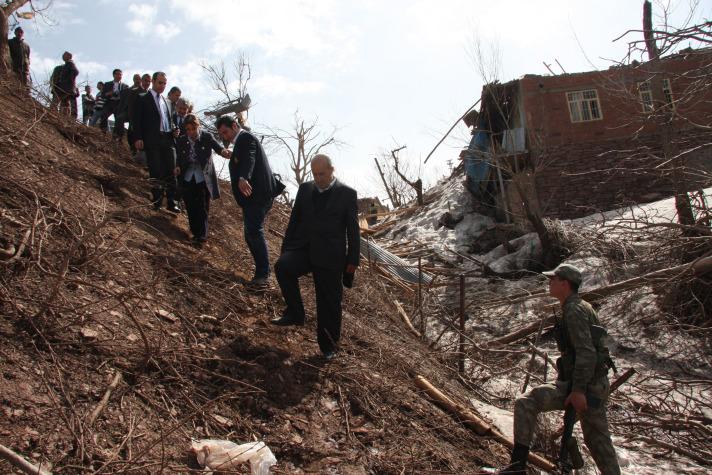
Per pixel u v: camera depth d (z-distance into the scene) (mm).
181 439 3086
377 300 8094
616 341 8766
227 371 3865
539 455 4551
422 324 7840
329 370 4434
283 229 9922
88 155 6883
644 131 18219
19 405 2717
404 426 4227
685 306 8703
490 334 9836
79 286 3822
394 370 5098
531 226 17375
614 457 3672
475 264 15312
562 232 14031
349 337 5395
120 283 4156
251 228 5371
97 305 3748
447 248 17047
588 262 11641
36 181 4777
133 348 3547
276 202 11367
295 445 3471
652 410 6238
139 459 2775
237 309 4863
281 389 3980
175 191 6473
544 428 4902
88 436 2750
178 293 4543
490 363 7438
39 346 3141
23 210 4223
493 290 12508
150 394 3287
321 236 4539
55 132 6879
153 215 6078
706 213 9227
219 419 3391
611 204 17969
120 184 6445
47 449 2572
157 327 3928
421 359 5934
